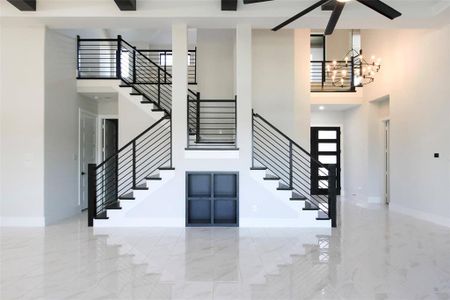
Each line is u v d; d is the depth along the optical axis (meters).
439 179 5.82
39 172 5.67
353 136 9.41
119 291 3.00
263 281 3.24
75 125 6.86
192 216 5.77
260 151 6.44
